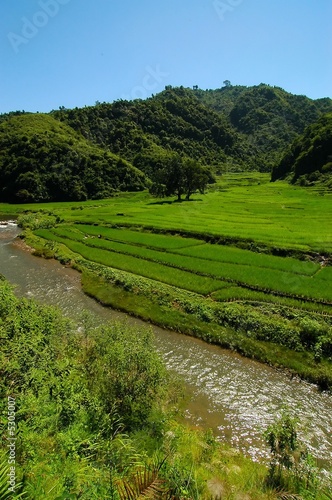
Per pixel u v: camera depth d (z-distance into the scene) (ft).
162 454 34.04
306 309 90.12
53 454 25.80
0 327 48.88
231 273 116.98
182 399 61.72
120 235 184.24
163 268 127.65
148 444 38.24
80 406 35.73
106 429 36.37
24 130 447.42
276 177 486.38
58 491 20.34
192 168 331.16
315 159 402.52
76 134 526.57
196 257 139.64
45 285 124.98
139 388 46.52
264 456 49.37
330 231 163.53
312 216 201.98
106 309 103.65
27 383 36.29
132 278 116.06
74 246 168.35
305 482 35.09
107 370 48.37
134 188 440.04
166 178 333.83
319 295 96.22
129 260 140.97
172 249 152.25
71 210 294.46
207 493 28.09
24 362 40.86
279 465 38.06
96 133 589.73
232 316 86.69
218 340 82.69
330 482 38.45
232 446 51.37
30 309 62.80
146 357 50.80
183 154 586.86
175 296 100.89
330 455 49.65
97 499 21.16
